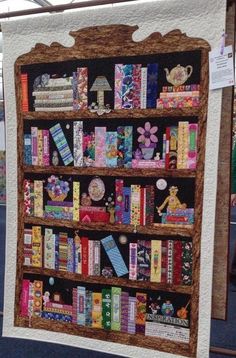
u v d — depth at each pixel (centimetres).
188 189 160
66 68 175
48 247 186
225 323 249
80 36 171
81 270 180
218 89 152
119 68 167
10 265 193
